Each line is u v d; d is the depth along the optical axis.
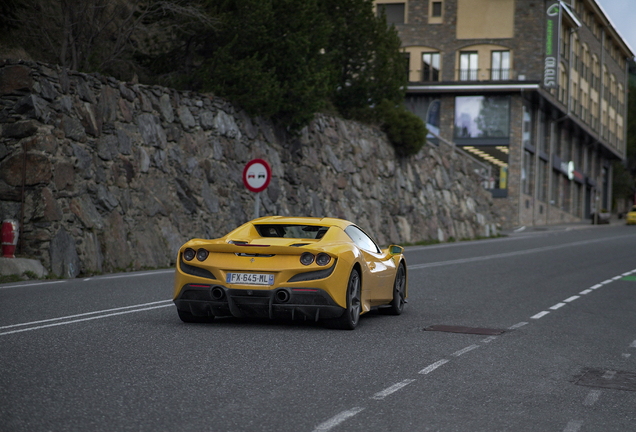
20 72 22.22
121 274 22.59
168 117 28.81
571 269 29.11
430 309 16.08
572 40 90.44
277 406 7.15
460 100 78.81
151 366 8.83
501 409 7.34
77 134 23.70
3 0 26.64
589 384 8.75
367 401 7.48
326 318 12.10
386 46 47.28
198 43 32.38
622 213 113.38
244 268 11.73
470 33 78.88
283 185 36.12
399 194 48.62
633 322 14.98
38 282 19.45
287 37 32.50
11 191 21.81
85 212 23.28
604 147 113.75
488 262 31.64
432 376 8.87
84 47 28.19
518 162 77.69
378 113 47.91
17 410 6.63
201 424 6.43
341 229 13.06
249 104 32.59
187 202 28.75
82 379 8.00
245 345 10.51
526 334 12.73
